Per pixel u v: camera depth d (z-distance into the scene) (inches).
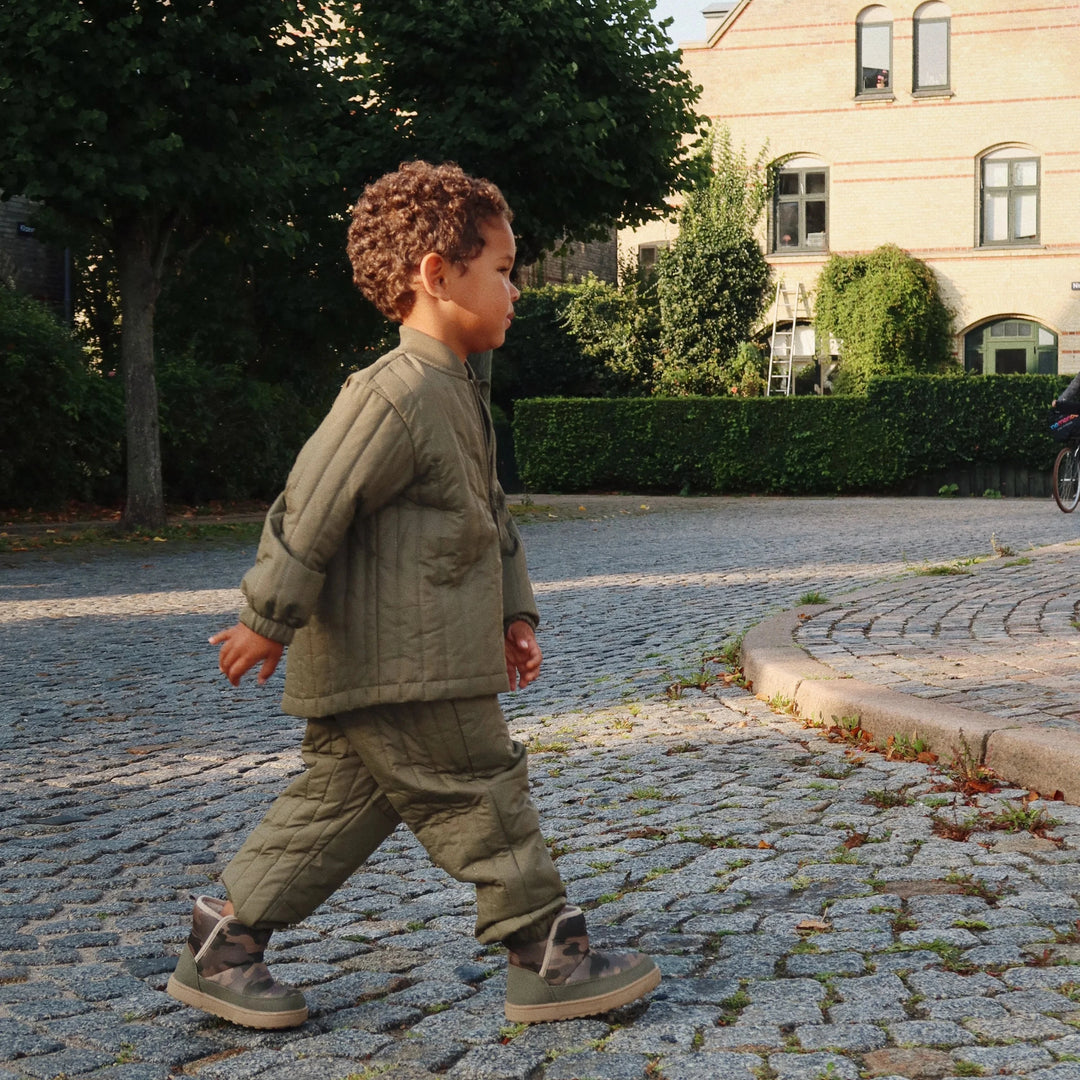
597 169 635.5
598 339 1106.7
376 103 666.2
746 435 932.0
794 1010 93.4
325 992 99.7
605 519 705.6
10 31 495.2
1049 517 636.7
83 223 582.6
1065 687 191.5
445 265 85.0
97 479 698.8
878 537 542.3
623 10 660.7
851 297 1056.2
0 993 101.2
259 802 164.6
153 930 117.4
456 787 85.9
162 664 273.6
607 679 244.1
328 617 83.9
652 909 118.3
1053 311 1042.7
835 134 1078.4
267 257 725.9
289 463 790.5
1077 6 1027.3
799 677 207.6
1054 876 123.4
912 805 150.6
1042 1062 83.7
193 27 508.7
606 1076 83.2
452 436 84.2
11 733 207.3
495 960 106.3
